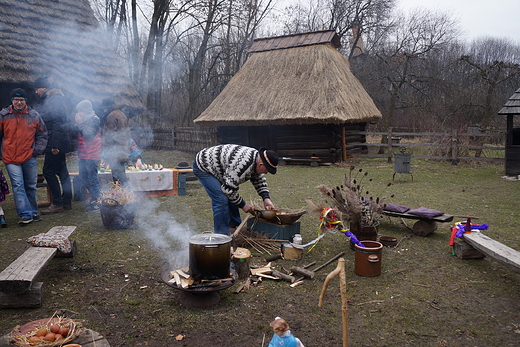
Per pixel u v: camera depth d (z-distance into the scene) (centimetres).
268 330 282
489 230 525
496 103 2077
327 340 270
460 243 428
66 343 211
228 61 2317
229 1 2088
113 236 506
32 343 203
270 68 1419
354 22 2478
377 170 1146
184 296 322
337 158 1298
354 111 1241
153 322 292
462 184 901
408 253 446
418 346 263
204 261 306
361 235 441
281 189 847
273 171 401
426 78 2142
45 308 310
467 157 1210
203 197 779
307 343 265
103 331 278
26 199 555
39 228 537
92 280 368
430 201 713
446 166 1199
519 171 1003
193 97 2281
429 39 2478
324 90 1234
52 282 361
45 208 673
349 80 1423
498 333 279
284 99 1271
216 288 302
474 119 2227
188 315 303
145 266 406
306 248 469
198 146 1661
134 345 261
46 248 361
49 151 612
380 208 445
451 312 310
